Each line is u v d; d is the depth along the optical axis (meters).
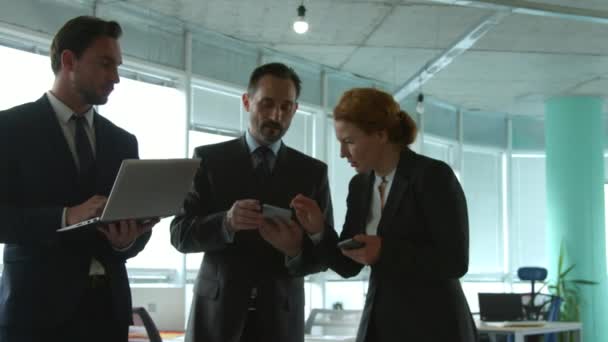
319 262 2.50
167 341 4.35
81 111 2.28
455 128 10.55
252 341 2.65
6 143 2.12
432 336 2.06
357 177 2.34
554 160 9.72
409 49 7.64
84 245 2.19
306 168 2.87
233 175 2.76
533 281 7.79
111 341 2.22
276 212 2.40
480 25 6.56
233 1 6.21
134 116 6.52
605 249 9.49
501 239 11.06
